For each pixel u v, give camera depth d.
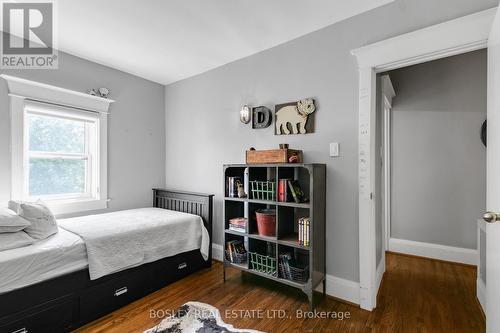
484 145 2.81
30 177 2.55
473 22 1.56
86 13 2.05
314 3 1.92
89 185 3.00
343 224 2.13
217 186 3.09
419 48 1.75
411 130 3.21
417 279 2.53
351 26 2.09
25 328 1.58
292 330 1.73
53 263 1.72
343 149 2.13
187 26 2.23
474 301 2.10
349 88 2.10
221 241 3.04
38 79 2.53
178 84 3.54
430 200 3.10
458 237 2.95
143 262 2.22
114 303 2.02
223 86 3.02
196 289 2.34
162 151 3.69
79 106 2.82
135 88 3.35
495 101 1.23
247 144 2.79
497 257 1.17
